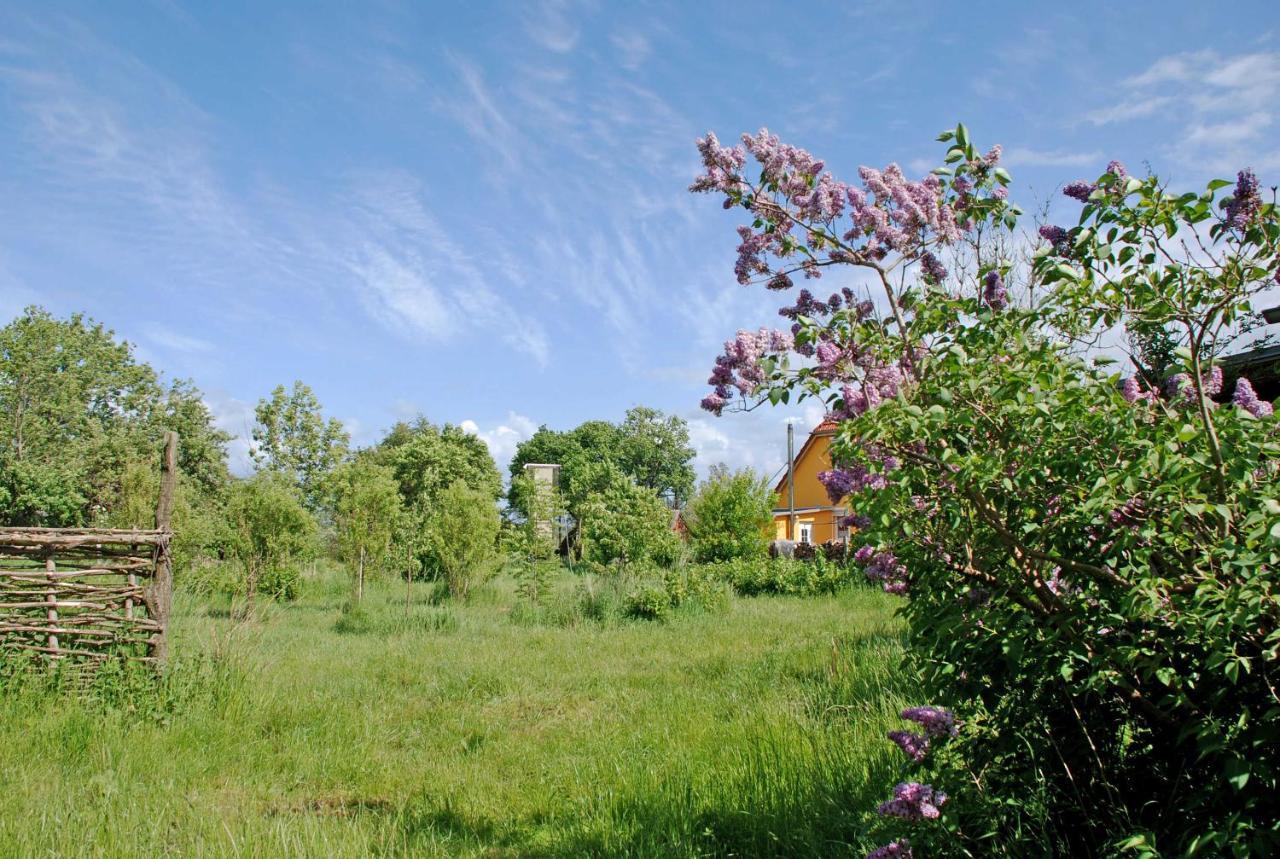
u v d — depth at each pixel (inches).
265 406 1839.3
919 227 144.3
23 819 185.2
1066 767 114.2
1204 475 95.0
